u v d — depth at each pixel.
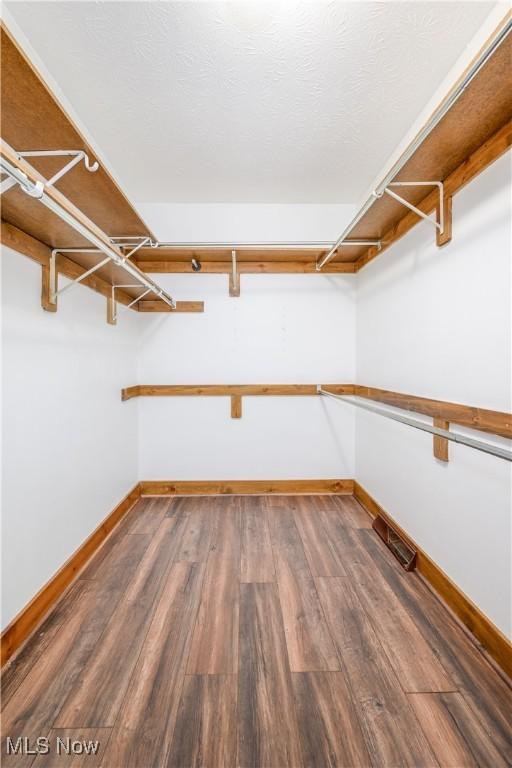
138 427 2.67
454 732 0.96
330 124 1.73
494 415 1.18
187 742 0.94
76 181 1.30
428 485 1.62
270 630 1.32
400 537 1.88
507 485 1.14
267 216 2.58
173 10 1.15
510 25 0.72
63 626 1.34
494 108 1.02
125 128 1.75
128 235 1.89
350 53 1.32
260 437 2.71
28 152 1.09
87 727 0.97
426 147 1.22
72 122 0.97
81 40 1.26
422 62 1.37
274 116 1.67
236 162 2.06
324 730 0.96
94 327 1.93
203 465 2.71
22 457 1.30
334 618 1.38
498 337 1.17
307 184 2.31
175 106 1.59
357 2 1.13
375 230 2.01
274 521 2.24
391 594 1.53
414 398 1.71
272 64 1.36
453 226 1.40
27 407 1.33
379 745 0.93
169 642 1.26
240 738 0.95
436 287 1.54
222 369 2.68
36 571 1.37
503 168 1.13
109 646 1.25
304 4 1.14
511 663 1.11
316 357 2.69
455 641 1.27
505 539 1.15
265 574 1.67
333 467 2.72
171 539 2.01
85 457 1.81
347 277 2.66
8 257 1.24
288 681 1.11
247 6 1.14
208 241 2.59
